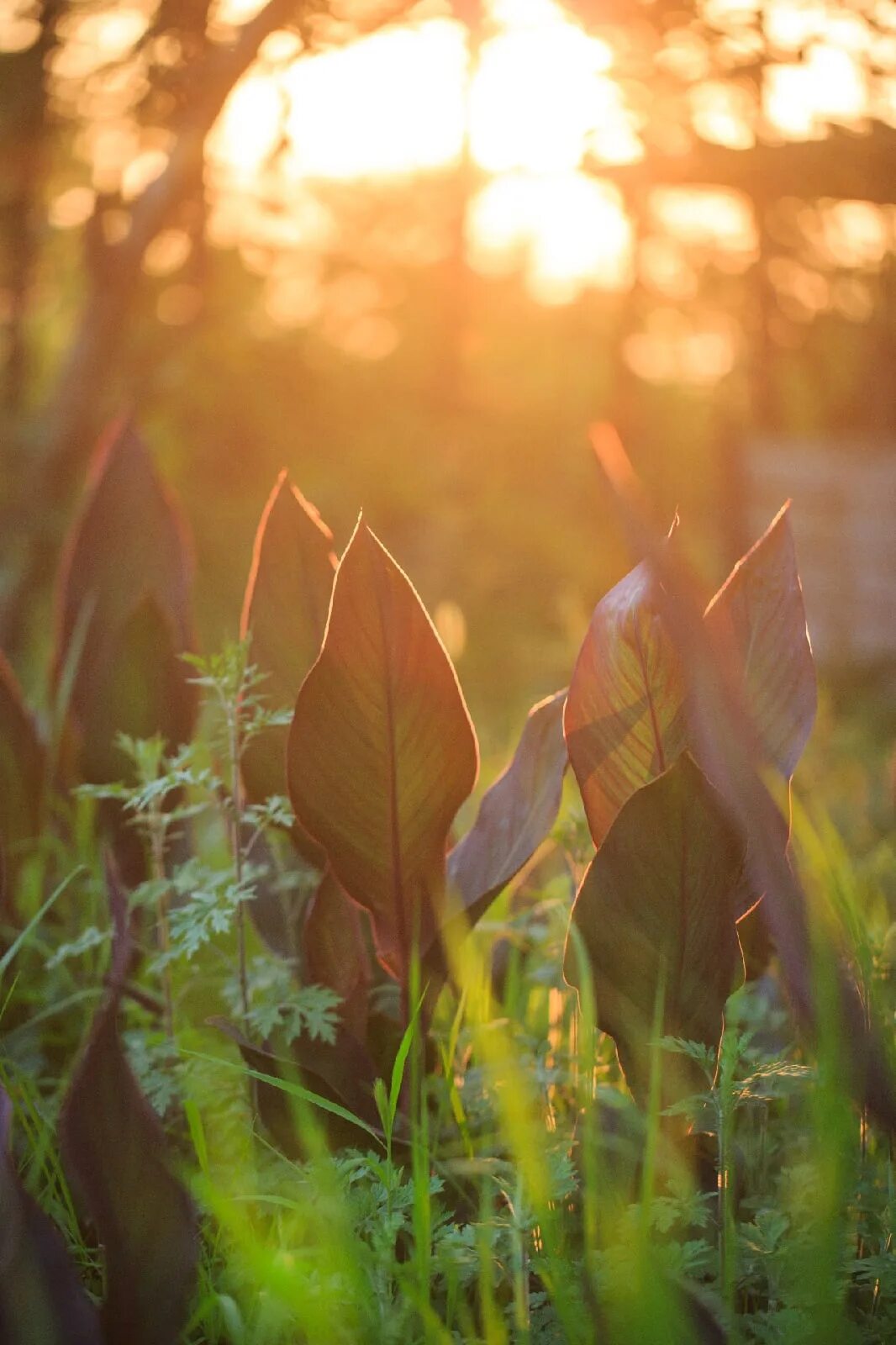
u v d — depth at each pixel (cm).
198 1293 120
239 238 543
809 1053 122
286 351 687
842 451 723
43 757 156
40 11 404
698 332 680
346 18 341
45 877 158
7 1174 110
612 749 125
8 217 553
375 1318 114
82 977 152
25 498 450
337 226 648
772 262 539
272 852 144
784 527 128
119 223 445
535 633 677
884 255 505
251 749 142
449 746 125
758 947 131
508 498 748
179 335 557
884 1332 118
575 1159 127
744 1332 119
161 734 153
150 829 144
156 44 360
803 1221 122
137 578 156
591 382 782
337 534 726
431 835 127
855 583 705
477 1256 119
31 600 445
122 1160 112
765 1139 133
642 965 121
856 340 609
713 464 753
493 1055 125
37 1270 109
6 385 619
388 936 128
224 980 145
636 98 347
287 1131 127
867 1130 130
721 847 119
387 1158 124
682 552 115
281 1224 124
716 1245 125
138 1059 138
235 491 662
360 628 123
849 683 639
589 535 741
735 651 126
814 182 356
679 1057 122
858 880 175
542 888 159
